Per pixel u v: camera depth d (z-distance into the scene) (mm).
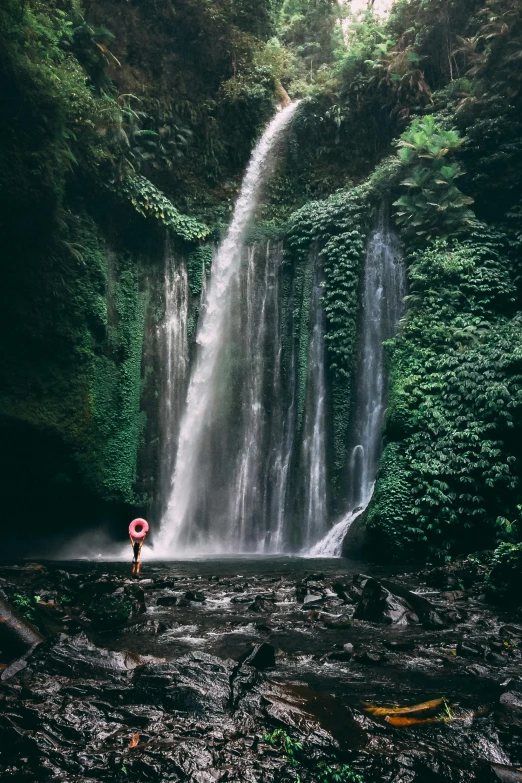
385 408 18359
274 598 8859
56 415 17297
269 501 19422
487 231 17891
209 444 20297
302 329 19828
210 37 23891
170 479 19656
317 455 18828
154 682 4316
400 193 19859
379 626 7250
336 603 8461
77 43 19281
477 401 14328
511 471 13820
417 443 14734
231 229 22219
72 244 18016
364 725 3812
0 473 17109
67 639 5352
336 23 31766
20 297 16844
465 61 21703
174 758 3244
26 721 3824
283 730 3580
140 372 19641
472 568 11484
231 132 23750
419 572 11516
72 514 18156
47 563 14500
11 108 15195
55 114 16031
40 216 16297
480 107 19219
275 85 25516
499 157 18312
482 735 3809
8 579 8938
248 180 23375
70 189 18672
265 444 19938
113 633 6754
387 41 23109
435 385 15297
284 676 5125
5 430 16422
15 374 16906
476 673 5281
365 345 19062
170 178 22000
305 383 19453
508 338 15055
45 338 17328
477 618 7734
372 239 19797
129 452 18797
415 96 21828
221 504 19844
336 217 20094
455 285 17047
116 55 22000
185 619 7488
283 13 32656
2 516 17734
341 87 23625
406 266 18781
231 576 11148
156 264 20703
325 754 3342
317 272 20016
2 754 3447
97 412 18281
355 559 15039
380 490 14547
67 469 17500
